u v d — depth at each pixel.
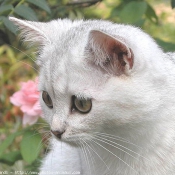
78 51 0.69
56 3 0.99
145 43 0.70
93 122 0.69
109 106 0.68
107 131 0.70
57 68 0.69
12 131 1.01
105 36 0.67
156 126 0.71
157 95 0.69
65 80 0.69
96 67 0.69
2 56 1.23
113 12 0.93
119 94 0.68
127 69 0.68
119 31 0.70
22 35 0.76
